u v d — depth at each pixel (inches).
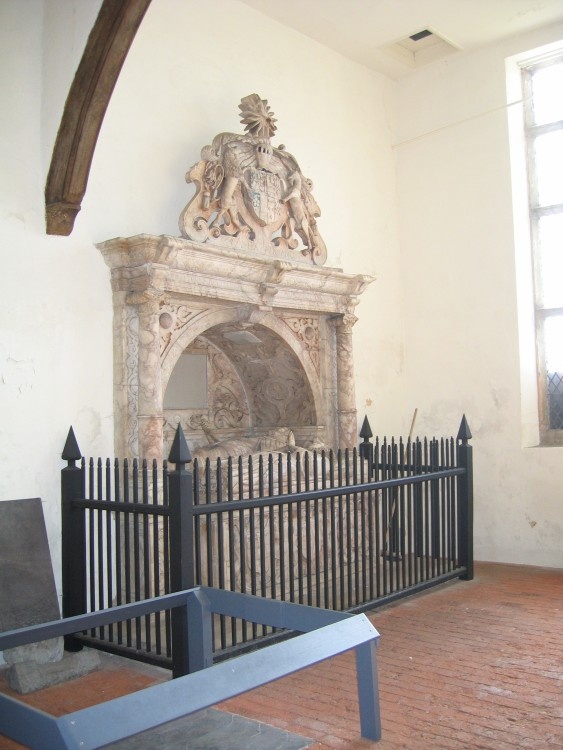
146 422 201.9
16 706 88.0
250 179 236.1
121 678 160.9
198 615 137.9
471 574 251.0
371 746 125.7
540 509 278.7
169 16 231.0
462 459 249.6
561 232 295.3
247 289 231.9
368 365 297.9
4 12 187.9
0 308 182.9
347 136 297.1
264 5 259.4
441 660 168.9
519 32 287.4
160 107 225.6
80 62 180.7
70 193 190.2
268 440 246.5
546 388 296.5
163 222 223.0
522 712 139.0
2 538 173.6
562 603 219.1
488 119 296.8
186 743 111.0
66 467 185.5
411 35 284.8
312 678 159.5
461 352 301.1
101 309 204.2
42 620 169.9
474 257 299.1
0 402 181.8
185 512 154.4
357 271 296.5
